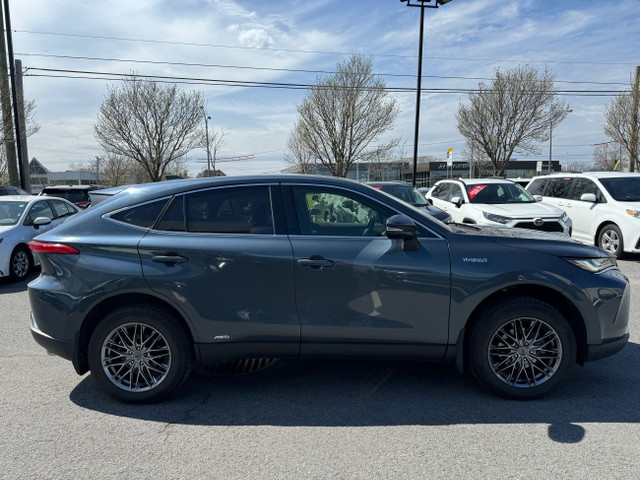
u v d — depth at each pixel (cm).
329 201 354
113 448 285
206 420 320
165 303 343
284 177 362
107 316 337
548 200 1128
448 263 335
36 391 369
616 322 342
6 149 1797
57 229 356
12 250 809
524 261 335
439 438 292
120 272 333
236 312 337
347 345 341
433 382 381
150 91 2156
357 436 296
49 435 301
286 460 270
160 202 353
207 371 381
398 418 320
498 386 341
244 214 350
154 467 264
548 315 332
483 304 344
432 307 336
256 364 405
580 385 370
